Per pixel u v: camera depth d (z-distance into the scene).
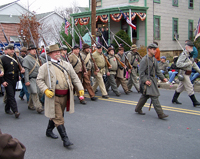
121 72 8.95
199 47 20.22
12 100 6.18
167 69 10.97
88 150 4.19
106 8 18.11
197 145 4.34
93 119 5.96
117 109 6.89
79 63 7.75
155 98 5.80
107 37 18.36
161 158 3.84
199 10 23.14
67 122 5.76
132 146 4.31
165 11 19.77
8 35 23.83
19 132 5.18
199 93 9.05
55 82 4.26
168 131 5.05
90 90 8.11
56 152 4.15
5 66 6.09
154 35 19.11
